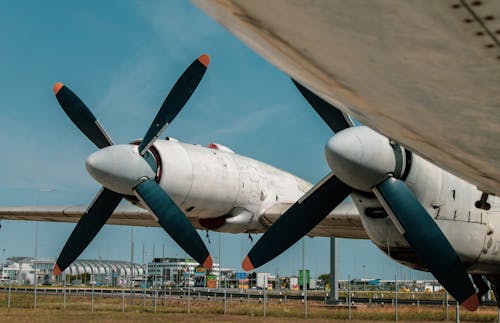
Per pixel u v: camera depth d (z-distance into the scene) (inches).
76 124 638.5
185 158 598.2
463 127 190.4
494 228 466.3
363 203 465.1
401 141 234.7
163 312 1419.8
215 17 161.9
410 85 165.5
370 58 153.3
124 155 565.3
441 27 130.0
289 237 487.8
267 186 668.7
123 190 579.8
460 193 450.6
